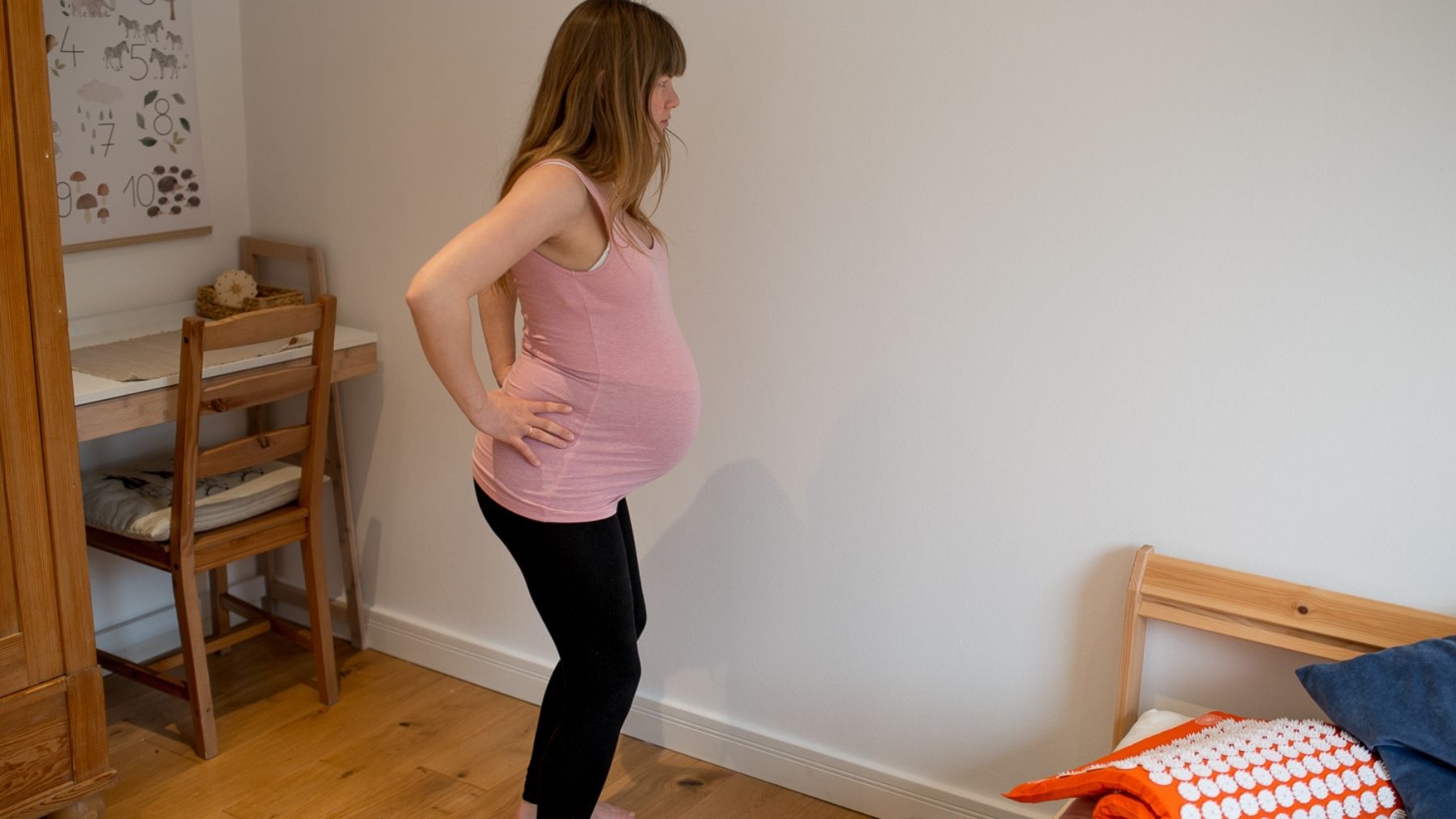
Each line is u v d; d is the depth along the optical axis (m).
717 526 2.60
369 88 2.86
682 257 2.51
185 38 2.94
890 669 2.46
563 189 1.74
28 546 2.16
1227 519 2.06
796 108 2.31
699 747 2.73
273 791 2.53
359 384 3.08
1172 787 1.61
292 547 3.33
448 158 2.78
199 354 2.41
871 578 2.44
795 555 2.52
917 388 2.31
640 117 1.81
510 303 2.15
